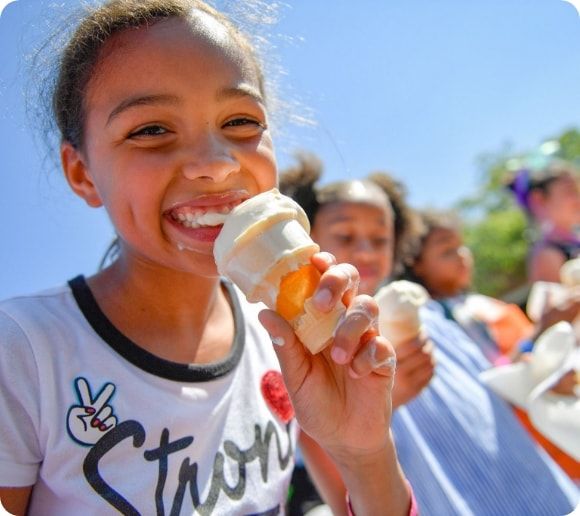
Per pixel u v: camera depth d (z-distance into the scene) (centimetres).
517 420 59
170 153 27
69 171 34
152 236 28
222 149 28
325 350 29
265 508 31
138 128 28
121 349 30
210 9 34
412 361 45
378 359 25
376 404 28
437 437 53
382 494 30
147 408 29
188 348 32
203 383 31
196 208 28
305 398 28
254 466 31
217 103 28
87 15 33
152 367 30
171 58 28
